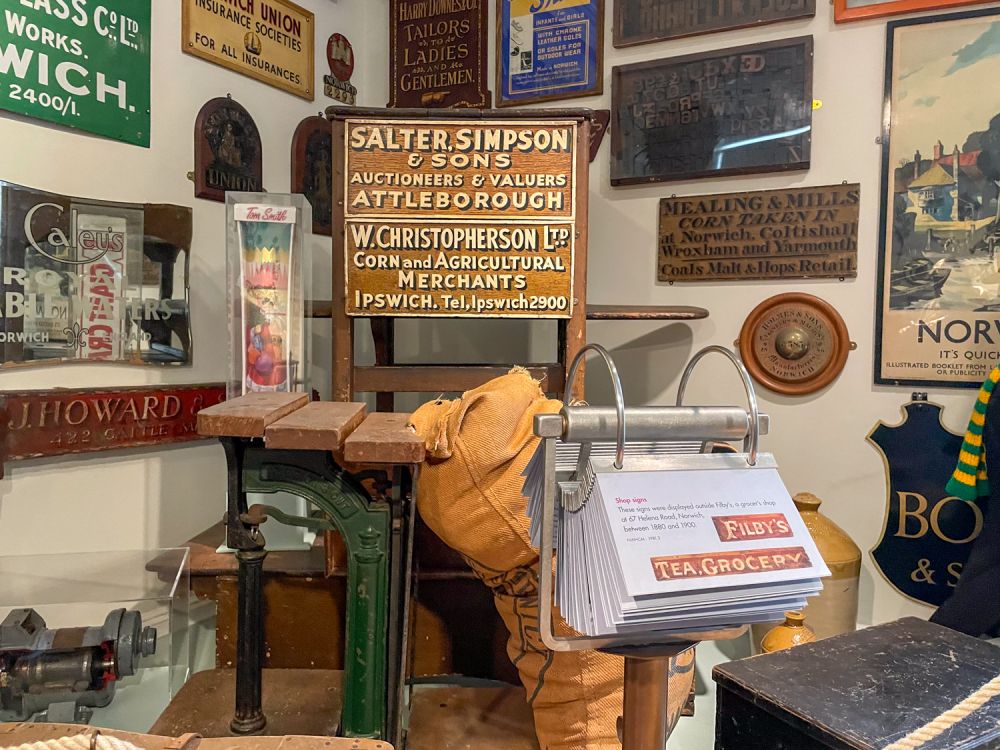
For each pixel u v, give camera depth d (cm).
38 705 110
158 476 162
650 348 196
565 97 200
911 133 165
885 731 84
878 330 169
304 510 158
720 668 101
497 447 108
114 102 150
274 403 109
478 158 139
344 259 140
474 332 214
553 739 114
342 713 109
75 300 145
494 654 143
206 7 169
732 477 70
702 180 187
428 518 116
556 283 141
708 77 183
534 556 109
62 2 140
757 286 183
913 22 163
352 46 216
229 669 137
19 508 137
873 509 172
